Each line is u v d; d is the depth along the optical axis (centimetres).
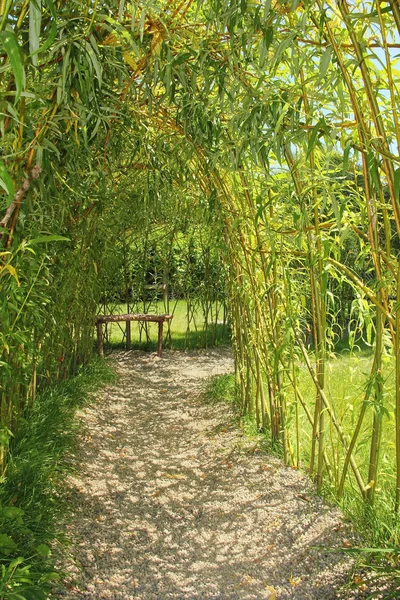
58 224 279
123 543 248
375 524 225
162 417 467
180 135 314
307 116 194
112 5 187
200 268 775
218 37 218
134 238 708
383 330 226
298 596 205
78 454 339
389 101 196
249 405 411
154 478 329
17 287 194
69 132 224
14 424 302
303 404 297
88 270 473
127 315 724
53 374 460
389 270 212
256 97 206
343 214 214
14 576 167
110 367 634
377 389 228
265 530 253
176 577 223
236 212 331
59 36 175
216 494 300
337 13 189
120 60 243
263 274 323
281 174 234
